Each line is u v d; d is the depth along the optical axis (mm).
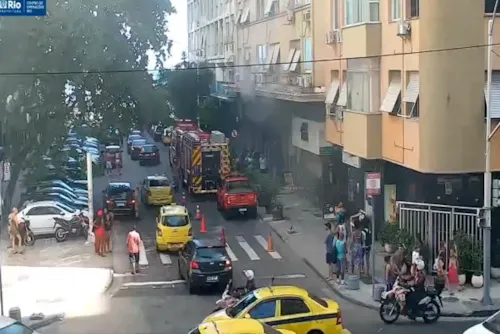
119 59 38031
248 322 13188
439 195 26844
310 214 36844
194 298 23078
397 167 29391
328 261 24453
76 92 38188
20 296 23062
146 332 19328
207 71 65625
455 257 22688
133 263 26469
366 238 25625
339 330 16734
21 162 38562
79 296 23125
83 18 36250
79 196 41781
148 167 59125
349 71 30500
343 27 31094
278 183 42375
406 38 25500
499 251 24969
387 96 27344
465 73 24016
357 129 29141
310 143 39375
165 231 29625
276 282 24969
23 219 30797
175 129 54094
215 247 23922
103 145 65500
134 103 39375
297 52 42656
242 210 36500
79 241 32125
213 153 43031
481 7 23953
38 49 35812
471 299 21688
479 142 24234
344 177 35781
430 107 24188
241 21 57219
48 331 19500
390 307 19672
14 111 36531
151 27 39500
